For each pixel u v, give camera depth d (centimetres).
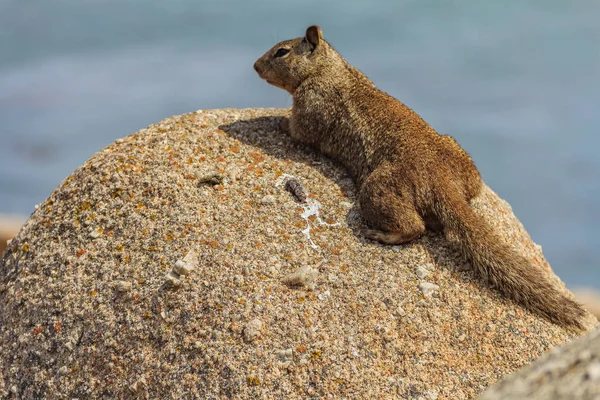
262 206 1138
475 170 1209
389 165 1173
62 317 1052
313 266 1065
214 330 982
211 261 1048
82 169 1186
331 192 1196
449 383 976
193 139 1241
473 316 1049
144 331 1005
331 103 1285
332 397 933
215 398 937
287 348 965
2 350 1084
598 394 491
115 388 985
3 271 1165
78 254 1097
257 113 1370
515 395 525
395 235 1118
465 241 1105
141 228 1100
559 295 1079
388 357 981
